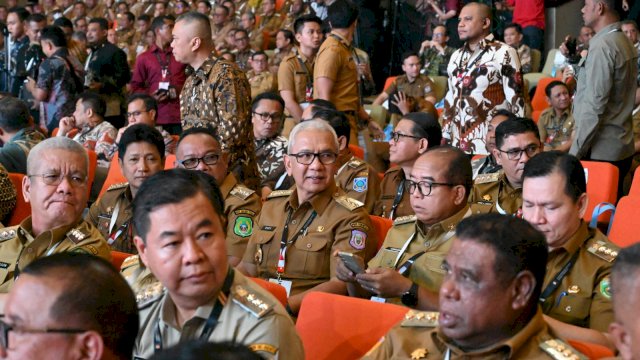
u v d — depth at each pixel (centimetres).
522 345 206
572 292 279
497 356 207
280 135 552
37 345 177
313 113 514
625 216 370
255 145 545
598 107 501
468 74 545
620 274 180
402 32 1048
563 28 1023
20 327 178
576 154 515
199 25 477
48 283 179
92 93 668
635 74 514
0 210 429
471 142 546
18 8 1029
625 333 179
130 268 271
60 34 782
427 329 228
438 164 318
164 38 830
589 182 439
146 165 430
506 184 422
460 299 205
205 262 211
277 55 1009
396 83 870
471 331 205
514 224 208
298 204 361
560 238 282
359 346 253
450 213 321
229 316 220
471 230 207
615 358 208
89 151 547
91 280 181
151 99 639
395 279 276
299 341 227
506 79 539
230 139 471
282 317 223
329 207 354
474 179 438
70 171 321
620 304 179
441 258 310
